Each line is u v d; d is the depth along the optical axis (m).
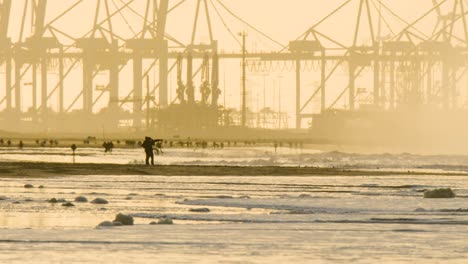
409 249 53.78
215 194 131.62
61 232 65.12
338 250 53.12
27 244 55.91
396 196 127.50
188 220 83.12
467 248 54.19
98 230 67.12
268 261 47.53
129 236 61.66
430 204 105.19
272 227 71.12
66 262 46.31
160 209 100.06
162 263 46.31
